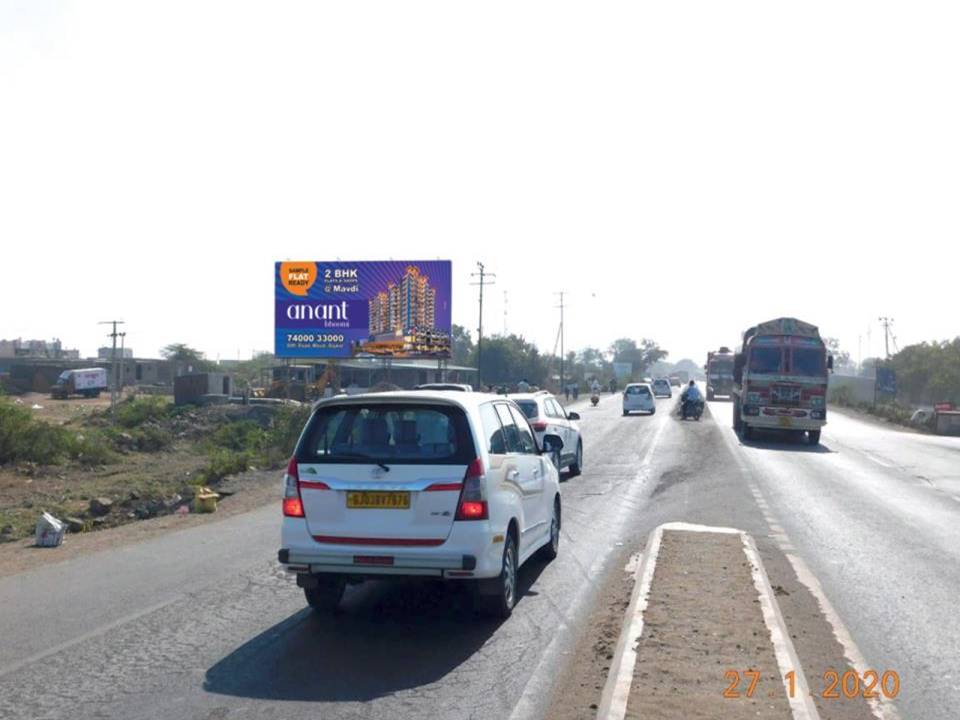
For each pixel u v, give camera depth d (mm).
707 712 5855
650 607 8469
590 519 15117
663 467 23594
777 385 31641
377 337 45344
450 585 10234
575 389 77250
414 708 6391
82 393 73625
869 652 7805
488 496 8273
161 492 21203
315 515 8312
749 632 7652
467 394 8945
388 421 8461
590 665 7289
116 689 6836
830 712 6348
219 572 11070
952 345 81625
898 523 14953
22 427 30328
